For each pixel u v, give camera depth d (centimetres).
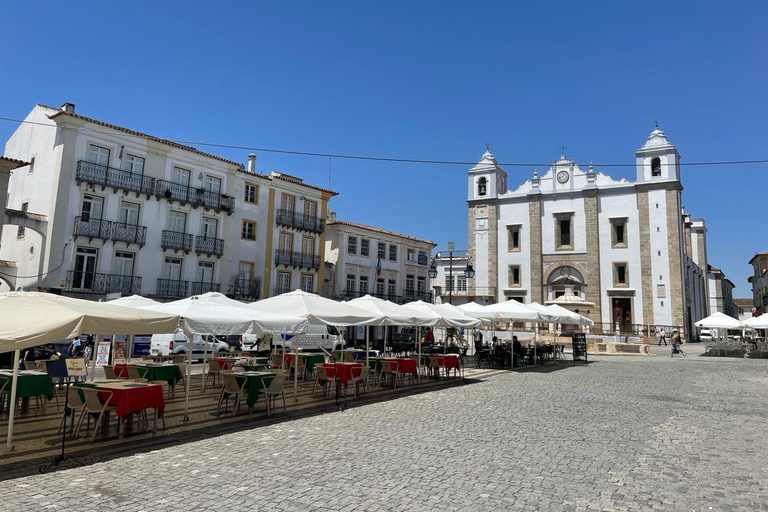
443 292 5700
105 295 2702
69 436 845
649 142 4753
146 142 2948
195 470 666
